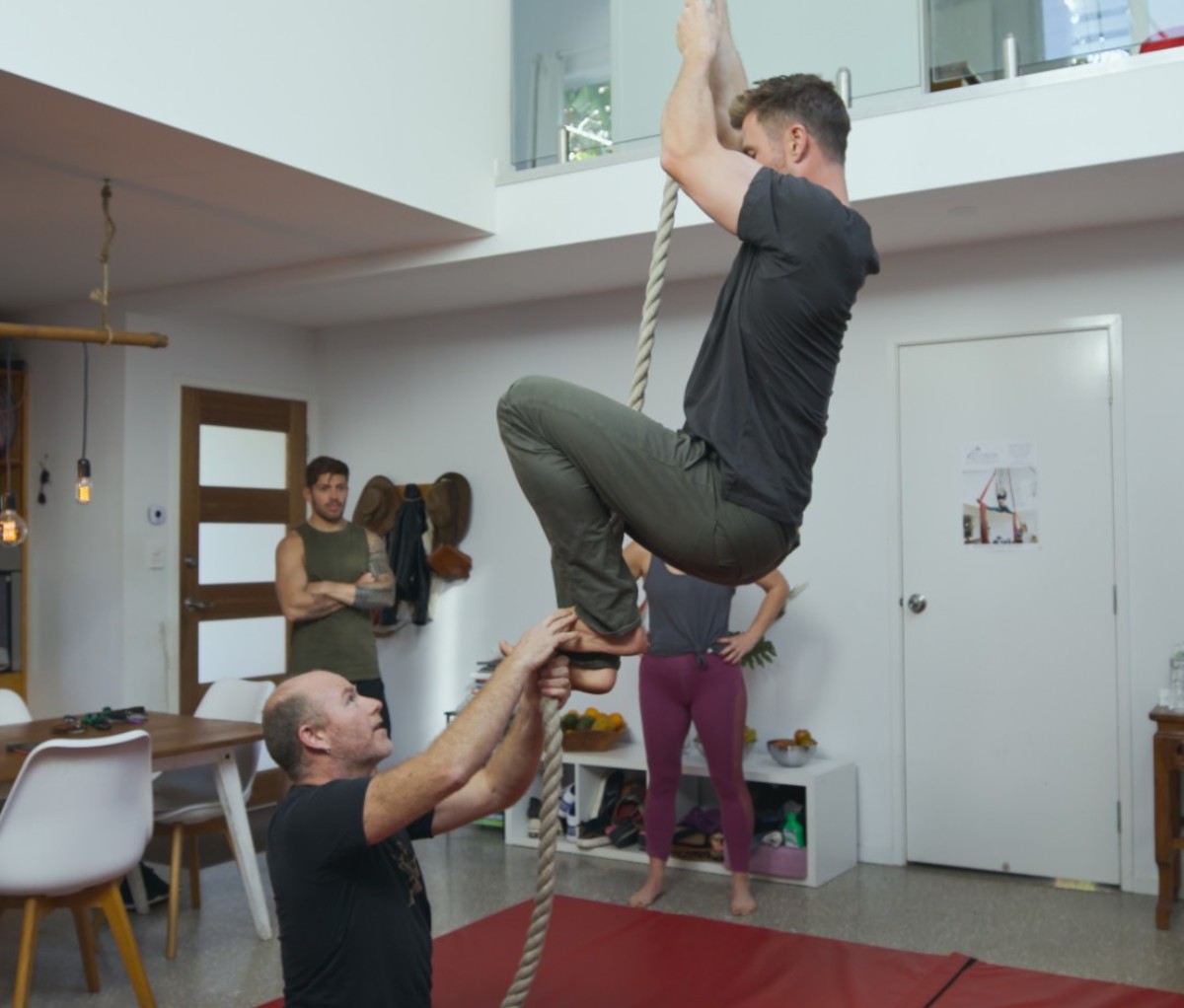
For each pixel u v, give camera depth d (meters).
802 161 1.55
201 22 3.63
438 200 4.52
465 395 6.09
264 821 5.86
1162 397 4.47
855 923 4.15
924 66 4.04
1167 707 4.21
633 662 5.54
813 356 1.43
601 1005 2.84
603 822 5.18
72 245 4.82
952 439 4.85
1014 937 3.98
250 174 3.99
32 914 3.23
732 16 4.37
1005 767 4.73
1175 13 3.69
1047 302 4.67
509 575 5.92
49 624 5.95
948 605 4.85
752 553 1.45
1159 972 3.63
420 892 2.21
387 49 4.31
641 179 4.52
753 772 4.72
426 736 6.11
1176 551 4.44
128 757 3.27
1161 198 4.16
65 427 5.92
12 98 3.30
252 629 6.25
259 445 6.33
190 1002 3.51
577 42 4.71
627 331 5.59
